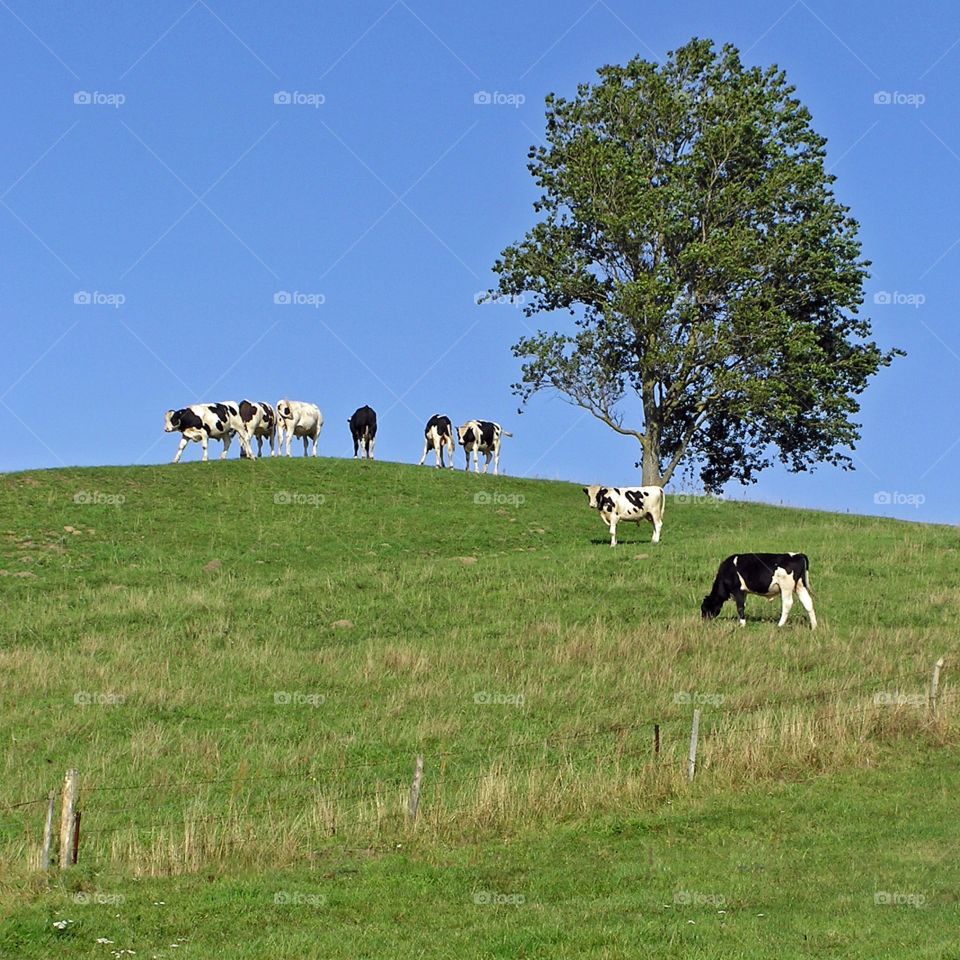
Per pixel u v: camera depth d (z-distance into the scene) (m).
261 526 42.53
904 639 29.19
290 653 28.53
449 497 48.44
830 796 19.23
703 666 27.11
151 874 15.85
